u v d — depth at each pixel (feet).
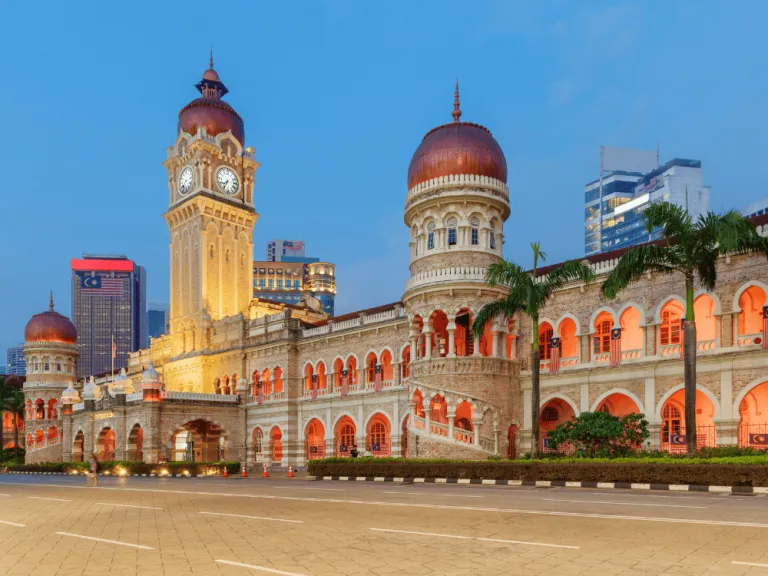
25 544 53.67
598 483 97.66
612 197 619.67
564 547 43.96
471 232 155.84
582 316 150.41
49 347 324.80
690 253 104.01
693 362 102.01
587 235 649.61
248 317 267.59
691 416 100.68
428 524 56.18
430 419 147.95
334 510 69.31
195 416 222.07
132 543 51.70
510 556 41.55
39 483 151.53
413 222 164.45
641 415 118.62
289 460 213.87
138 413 218.18
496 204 157.89
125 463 204.33
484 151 157.79
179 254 273.33
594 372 146.00
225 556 44.39
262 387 229.45
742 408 125.59
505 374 151.94
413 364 155.53
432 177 157.69
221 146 273.13
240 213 274.16
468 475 115.85
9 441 382.63
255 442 230.07
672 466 90.94
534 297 122.11
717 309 128.67
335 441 203.92
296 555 43.83
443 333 162.61
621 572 36.83
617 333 143.13
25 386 321.52
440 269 153.17
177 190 275.39
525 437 153.79
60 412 295.28
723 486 85.97
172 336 270.46
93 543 52.65
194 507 78.69
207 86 289.94
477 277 150.00
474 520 57.82
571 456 120.88
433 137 162.40
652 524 52.90
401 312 183.21
